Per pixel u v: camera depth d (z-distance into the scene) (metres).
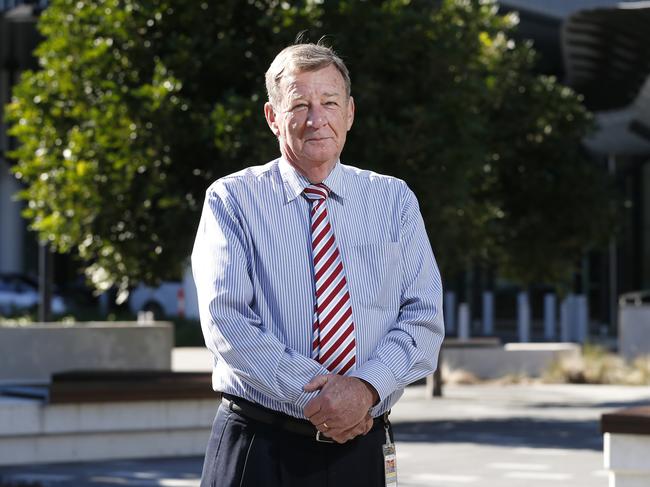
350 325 3.74
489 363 21.61
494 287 37.09
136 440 11.48
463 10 14.32
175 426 11.52
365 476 3.75
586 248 17.78
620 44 27.44
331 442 3.73
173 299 34.97
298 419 3.72
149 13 13.37
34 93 13.79
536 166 17.00
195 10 13.34
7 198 38.53
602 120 30.03
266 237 3.76
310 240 3.77
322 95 3.72
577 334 31.61
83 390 11.24
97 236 13.32
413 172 13.09
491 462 10.89
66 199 13.27
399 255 3.83
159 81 12.85
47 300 17.66
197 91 13.45
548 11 32.91
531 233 17.30
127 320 31.52
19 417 11.09
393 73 13.52
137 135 12.97
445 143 13.29
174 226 12.98
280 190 3.80
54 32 13.95
